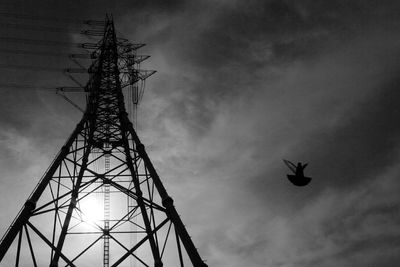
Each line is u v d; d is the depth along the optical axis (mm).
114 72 35438
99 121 29688
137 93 33719
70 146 24828
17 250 17906
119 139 28469
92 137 27812
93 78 34594
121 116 29594
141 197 22078
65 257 18984
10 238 17641
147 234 20250
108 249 22453
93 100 31484
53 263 19047
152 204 21375
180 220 18828
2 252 16984
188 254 17016
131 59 37469
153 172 22547
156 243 19750
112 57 36875
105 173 24516
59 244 19781
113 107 31188
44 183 20984
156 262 18969
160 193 21016
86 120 28469
